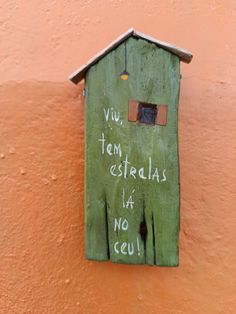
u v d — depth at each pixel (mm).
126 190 1081
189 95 1258
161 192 1082
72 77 1091
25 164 1242
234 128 1262
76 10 1283
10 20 1279
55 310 1239
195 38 1281
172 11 1292
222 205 1248
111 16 1283
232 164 1255
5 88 1251
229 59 1279
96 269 1243
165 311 1242
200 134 1253
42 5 1285
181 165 1245
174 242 1086
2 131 1246
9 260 1237
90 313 1240
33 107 1247
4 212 1239
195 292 1241
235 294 1240
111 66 1073
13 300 1238
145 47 1073
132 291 1245
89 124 1081
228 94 1268
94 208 1086
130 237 1087
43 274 1238
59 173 1240
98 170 1082
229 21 1294
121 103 1074
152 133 1078
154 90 1076
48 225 1238
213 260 1241
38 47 1267
